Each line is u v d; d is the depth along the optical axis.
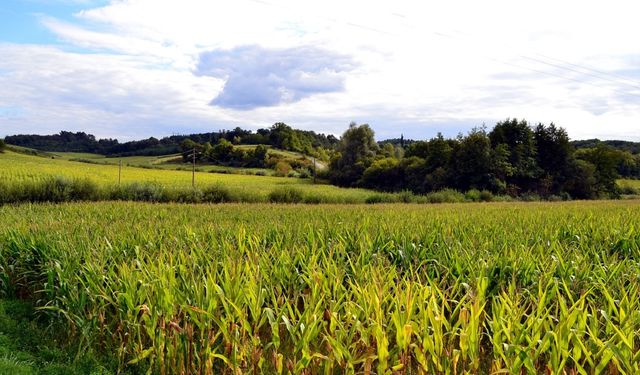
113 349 7.56
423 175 73.19
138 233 11.77
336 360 5.55
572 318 4.79
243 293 6.33
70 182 37.28
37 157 93.00
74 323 8.20
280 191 43.03
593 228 13.76
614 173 77.06
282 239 11.20
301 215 20.62
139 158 116.31
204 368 6.26
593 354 5.05
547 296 6.61
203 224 16.47
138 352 6.93
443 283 8.10
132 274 7.58
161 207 27.14
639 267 8.64
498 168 67.69
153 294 7.09
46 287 9.59
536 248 10.29
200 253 9.10
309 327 5.41
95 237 11.49
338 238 11.04
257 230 13.37
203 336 6.26
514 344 4.89
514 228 14.45
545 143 76.06
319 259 9.47
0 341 8.17
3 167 67.75
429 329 5.56
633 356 4.56
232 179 76.62
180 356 6.31
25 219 17.23
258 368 5.90
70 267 9.01
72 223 15.69
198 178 72.56
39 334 8.53
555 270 8.26
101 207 25.58
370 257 9.47
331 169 91.38
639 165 102.44
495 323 5.19
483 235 12.30
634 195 79.69
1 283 11.31
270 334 6.83
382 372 5.09
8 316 9.38
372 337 5.66
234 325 5.85
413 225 13.56
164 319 6.56
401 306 5.67
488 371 5.84
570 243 12.48
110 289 7.81
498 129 78.12
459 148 70.56
